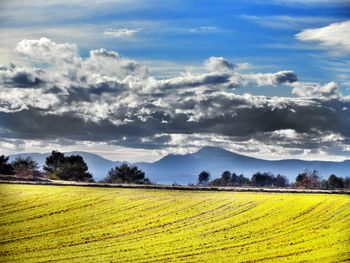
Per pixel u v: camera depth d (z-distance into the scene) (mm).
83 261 37844
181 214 55062
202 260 38844
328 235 46500
